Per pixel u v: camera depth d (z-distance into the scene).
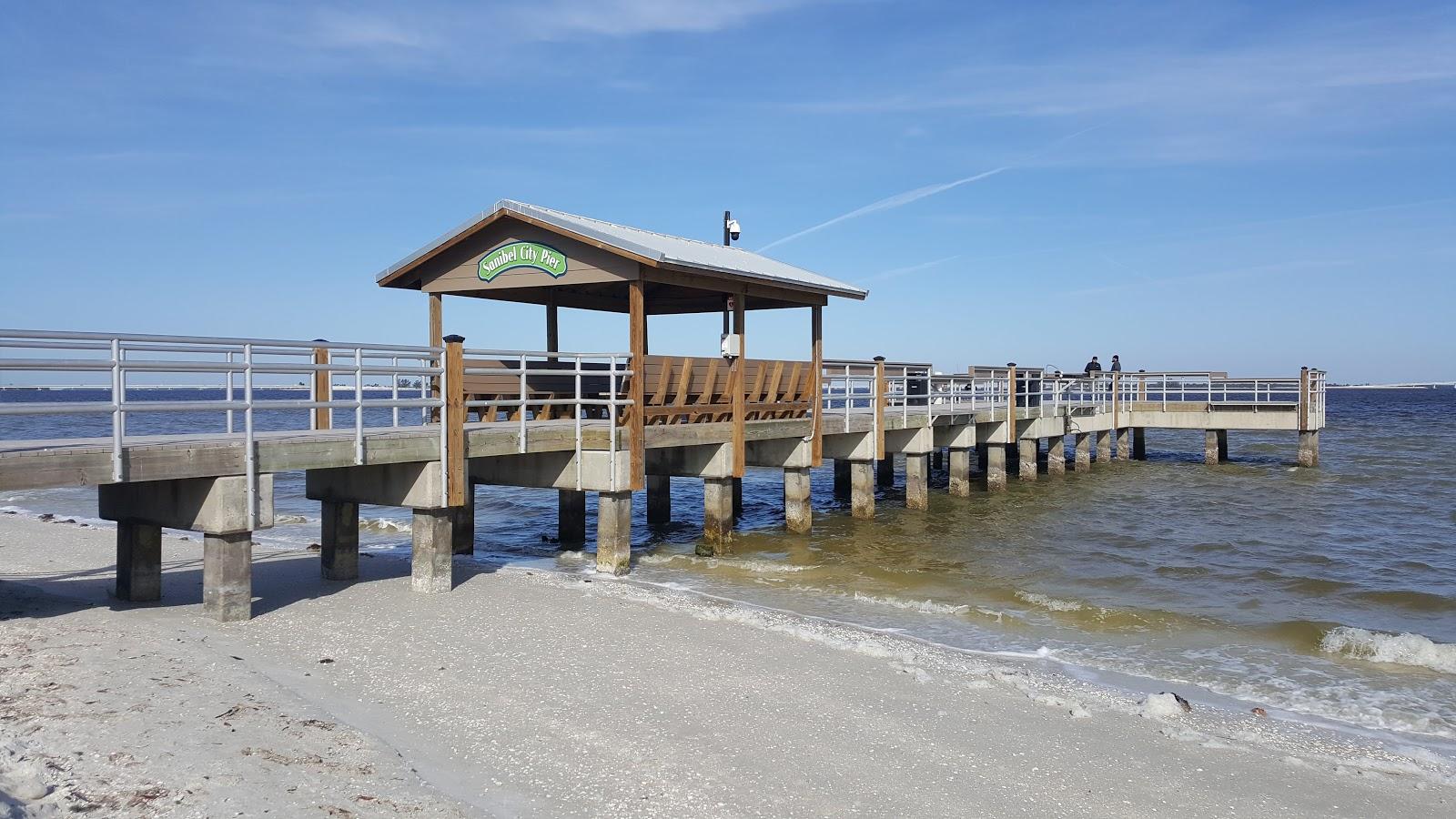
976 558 17.42
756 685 9.11
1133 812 6.82
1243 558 17.84
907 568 16.27
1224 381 36.69
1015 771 7.43
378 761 6.59
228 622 9.95
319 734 6.92
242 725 6.84
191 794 5.59
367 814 5.68
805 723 8.17
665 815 6.26
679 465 17.09
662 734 7.70
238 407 9.36
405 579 13.12
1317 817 6.87
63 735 6.25
